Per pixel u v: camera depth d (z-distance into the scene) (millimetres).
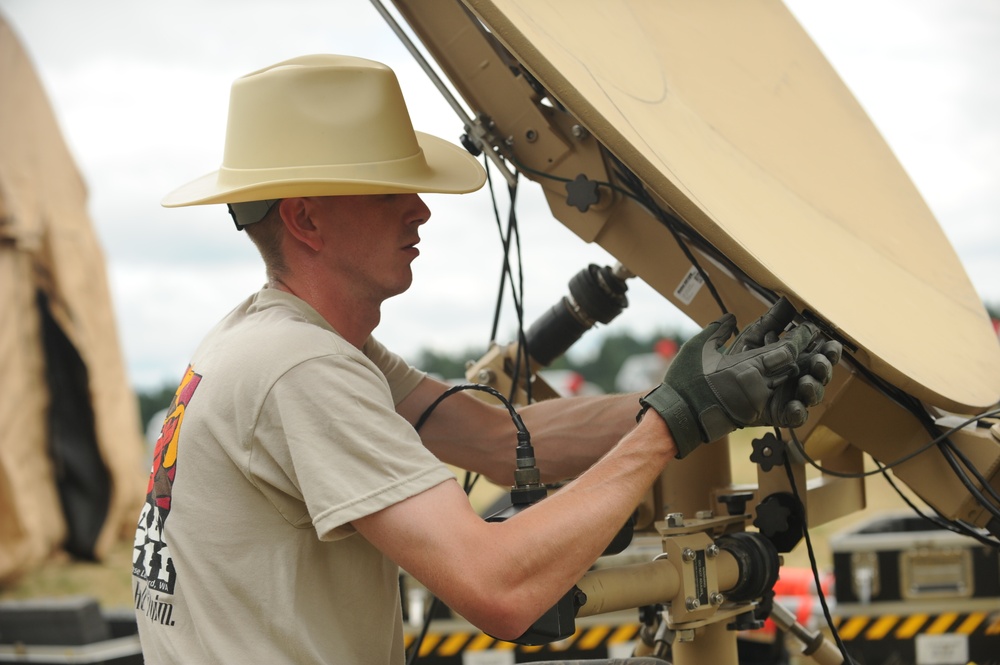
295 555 1431
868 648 3291
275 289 1586
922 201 2158
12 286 6816
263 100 1523
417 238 1623
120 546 7504
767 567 1699
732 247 1339
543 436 1934
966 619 3260
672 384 1451
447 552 1329
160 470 1526
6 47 6934
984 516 1684
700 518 1746
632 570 1581
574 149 1763
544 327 2135
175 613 1478
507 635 1350
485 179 1659
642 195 1724
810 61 2176
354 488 1351
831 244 1659
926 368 1530
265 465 1412
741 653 3057
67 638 2885
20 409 6867
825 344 1410
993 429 1610
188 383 1533
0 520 6621
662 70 1627
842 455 2098
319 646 1433
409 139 1579
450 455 1960
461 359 17641
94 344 7180
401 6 1780
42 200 6887
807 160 1854
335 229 1555
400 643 1615
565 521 1369
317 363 1403
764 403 1411
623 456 1431
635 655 2074
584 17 1516
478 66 1777
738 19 2008
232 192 1467
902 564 3295
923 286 1863
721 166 1536
